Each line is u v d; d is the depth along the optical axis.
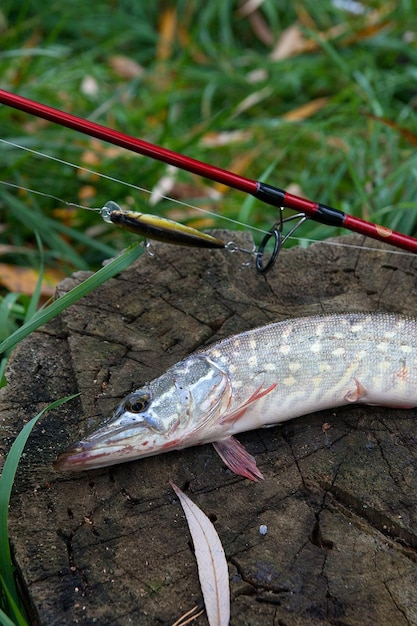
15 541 0.62
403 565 0.61
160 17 1.53
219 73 1.33
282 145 1.17
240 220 0.91
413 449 0.66
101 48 1.35
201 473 0.65
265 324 0.69
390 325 0.69
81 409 0.68
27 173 1.02
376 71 1.22
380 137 1.10
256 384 0.67
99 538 0.62
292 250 0.79
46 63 1.26
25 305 0.85
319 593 0.60
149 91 1.32
